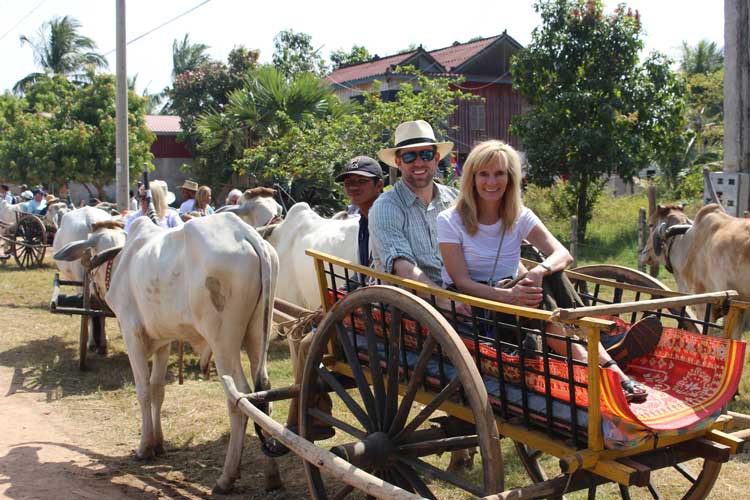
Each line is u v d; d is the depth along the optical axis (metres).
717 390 3.12
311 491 4.04
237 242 4.93
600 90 15.35
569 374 2.86
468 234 3.71
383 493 2.96
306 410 4.04
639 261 8.34
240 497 4.75
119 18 13.67
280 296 7.50
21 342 9.21
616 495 4.59
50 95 33.62
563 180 17.14
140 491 4.84
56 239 10.71
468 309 3.62
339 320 3.83
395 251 3.86
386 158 4.68
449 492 4.73
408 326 3.65
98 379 7.62
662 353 3.41
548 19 15.78
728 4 7.89
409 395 3.44
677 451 3.05
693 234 7.16
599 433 2.78
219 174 23.22
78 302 7.84
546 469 4.99
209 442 5.80
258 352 5.04
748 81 7.82
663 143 15.84
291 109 17.59
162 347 5.64
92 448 5.69
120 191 13.88
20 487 4.88
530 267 4.50
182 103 29.48
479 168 3.63
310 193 14.62
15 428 6.12
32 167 26.72
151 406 5.57
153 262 5.25
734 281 6.59
